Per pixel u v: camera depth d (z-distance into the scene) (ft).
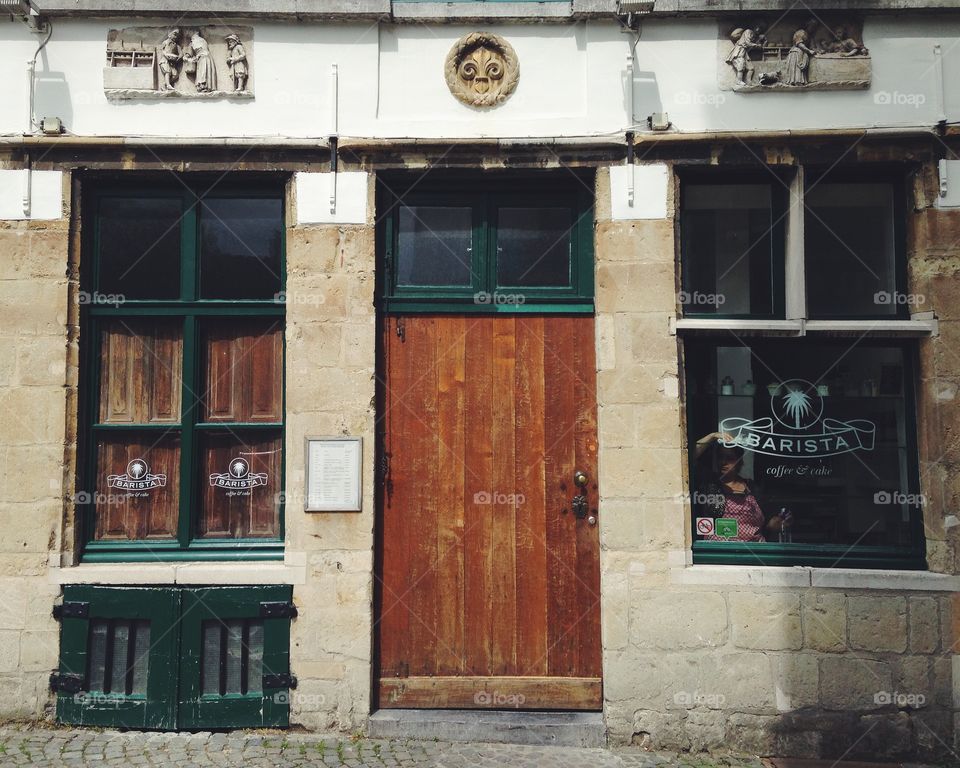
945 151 13.65
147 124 13.88
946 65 13.78
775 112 13.88
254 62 13.97
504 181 14.43
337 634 13.42
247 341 14.33
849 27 13.94
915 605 13.14
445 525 13.97
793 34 13.97
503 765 12.32
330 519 13.52
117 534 14.05
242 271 14.28
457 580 13.92
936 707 13.02
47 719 13.33
